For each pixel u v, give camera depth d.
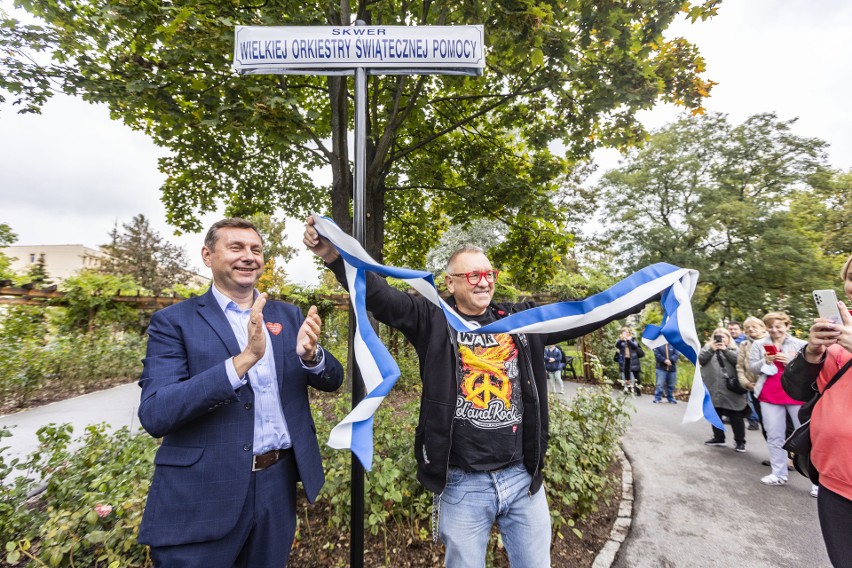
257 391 1.41
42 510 2.53
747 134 19.80
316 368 1.52
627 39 4.11
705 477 3.79
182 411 1.17
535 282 7.12
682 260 18.98
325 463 2.40
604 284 9.36
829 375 1.66
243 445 1.33
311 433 1.55
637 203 22.16
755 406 4.60
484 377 1.52
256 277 1.54
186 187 6.84
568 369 9.85
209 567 1.24
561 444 2.74
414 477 2.33
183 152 5.89
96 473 2.35
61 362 7.04
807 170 19.08
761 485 3.60
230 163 6.20
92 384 7.24
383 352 1.33
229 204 7.45
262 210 7.78
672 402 7.29
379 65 1.54
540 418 1.57
